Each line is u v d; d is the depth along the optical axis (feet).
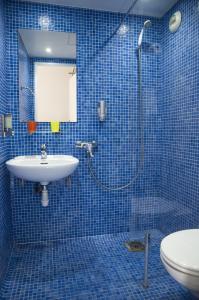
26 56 6.10
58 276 4.99
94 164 6.66
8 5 5.90
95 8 6.34
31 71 6.15
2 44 5.44
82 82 6.44
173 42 6.12
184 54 5.69
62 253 5.91
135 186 6.92
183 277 2.99
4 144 5.48
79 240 6.59
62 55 6.30
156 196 6.92
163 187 6.75
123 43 6.59
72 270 5.20
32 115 6.21
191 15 5.41
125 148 6.82
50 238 6.57
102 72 6.53
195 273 2.89
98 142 6.63
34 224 6.43
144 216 6.45
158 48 6.65
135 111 6.71
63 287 4.65
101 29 6.46
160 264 5.38
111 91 6.61
